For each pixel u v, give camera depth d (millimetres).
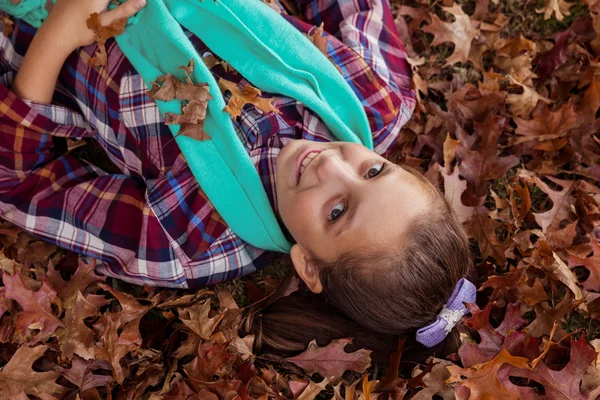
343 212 1325
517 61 1863
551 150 1793
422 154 1846
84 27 1436
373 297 1367
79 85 1556
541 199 1846
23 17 1516
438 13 1925
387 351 1540
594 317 1630
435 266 1324
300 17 1812
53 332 1505
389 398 1464
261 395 1515
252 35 1472
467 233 1715
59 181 1574
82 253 1566
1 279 1558
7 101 1445
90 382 1513
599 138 1810
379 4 1742
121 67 1495
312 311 1570
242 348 1551
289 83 1494
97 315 1598
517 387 1453
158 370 1563
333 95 1551
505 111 1824
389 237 1302
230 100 1438
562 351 1544
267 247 1577
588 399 1442
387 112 1616
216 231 1551
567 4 1888
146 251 1539
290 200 1373
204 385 1479
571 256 1596
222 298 1623
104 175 1615
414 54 1886
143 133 1522
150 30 1430
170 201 1521
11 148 1496
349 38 1678
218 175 1471
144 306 1559
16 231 1604
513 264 1726
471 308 1393
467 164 1777
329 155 1354
